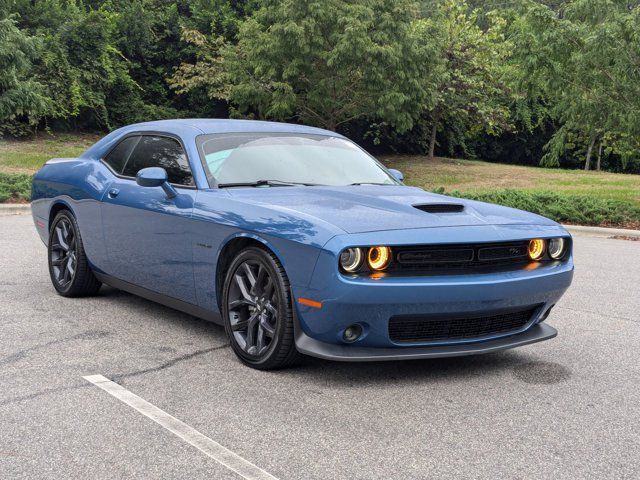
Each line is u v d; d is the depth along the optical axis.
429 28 26.53
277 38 23.14
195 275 4.48
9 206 12.83
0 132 25.36
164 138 5.16
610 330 5.36
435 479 2.76
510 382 4.01
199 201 4.45
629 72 14.05
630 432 3.30
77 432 3.14
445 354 3.85
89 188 5.51
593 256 9.44
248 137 5.05
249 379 3.92
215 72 29.23
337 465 2.86
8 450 2.95
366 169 5.19
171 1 32.72
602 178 25.12
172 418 3.32
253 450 2.98
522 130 38.34
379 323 3.68
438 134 36.62
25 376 3.89
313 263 3.65
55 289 6.15
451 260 3.81
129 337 4.73
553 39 14.78
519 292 3.95
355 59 23.19
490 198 14.59
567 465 2.92
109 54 28.91
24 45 19.11
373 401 3.63
